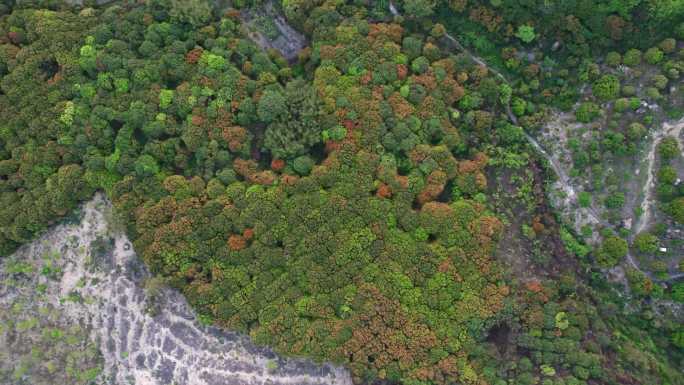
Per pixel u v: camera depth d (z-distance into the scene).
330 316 43.66
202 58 47.88
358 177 45.56
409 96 47.66
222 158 46.06
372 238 44.50
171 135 47.09
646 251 46.00
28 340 46.28
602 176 47.84
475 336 43.66
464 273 44.31
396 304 43.44
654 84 46.41
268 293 43.91
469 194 47.06
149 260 44.19
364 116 46.66
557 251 47.69
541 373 43.03
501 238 47.09
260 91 47.34
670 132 46.53
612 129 47.53
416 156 46.19
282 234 44.72
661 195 46.16
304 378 45.12
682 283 45.94
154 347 45.84
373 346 42.97
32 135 46.50
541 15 47.75
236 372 45.28
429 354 43.00
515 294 44.62
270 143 46.06
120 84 46.81
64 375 45.59
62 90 46.91
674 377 44.84
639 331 46.94
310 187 45.16
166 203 44.72
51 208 45.56
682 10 44.28
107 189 46.00
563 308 44.50
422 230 44.91
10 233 45.91
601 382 42.59
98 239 47.03
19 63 47.31
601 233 47.56
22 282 47.34
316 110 46.34
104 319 46.25
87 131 45.94
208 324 44.88
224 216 44.56
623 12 45.84
